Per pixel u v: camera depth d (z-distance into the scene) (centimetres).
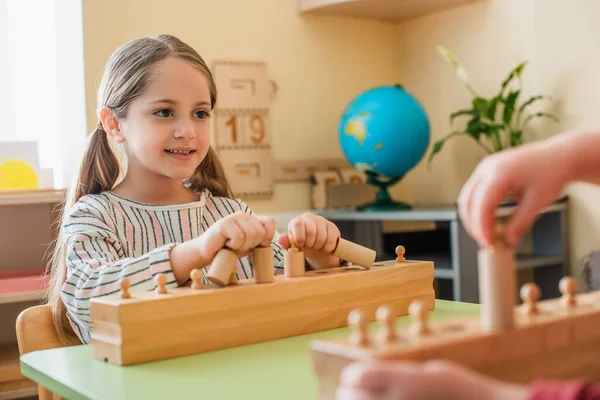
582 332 53
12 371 174
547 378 51
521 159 51
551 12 222
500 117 236
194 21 226
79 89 206
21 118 222
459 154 253
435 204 261
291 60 247
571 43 218
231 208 137
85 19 204
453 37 253
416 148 228
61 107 218
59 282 113
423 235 257
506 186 50
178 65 118
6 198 183
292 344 75
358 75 264
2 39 219
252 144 237
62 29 213
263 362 68
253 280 82
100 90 129
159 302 71
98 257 104
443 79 257
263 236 80
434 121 262
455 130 254
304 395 57
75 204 124
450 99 255
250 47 238
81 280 92
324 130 255
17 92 221
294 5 248
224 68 231
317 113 254
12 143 200
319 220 94
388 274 88
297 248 88
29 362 73
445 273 204
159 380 64
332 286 83
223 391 59
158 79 117
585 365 54
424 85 264
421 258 231
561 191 52
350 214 229
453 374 38
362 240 248
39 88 221
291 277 83
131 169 126
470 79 248
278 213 241
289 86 247
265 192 239
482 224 50
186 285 86
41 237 214
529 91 230
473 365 48
